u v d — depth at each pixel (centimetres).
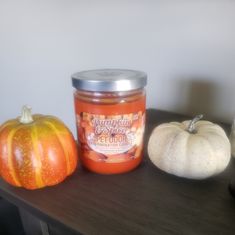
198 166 38
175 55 61
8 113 105
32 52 87
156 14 61
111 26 68
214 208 35
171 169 40
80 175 42
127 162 41
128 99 38
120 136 39
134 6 63
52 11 77
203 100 61
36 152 36
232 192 37
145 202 36
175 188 39
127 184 40
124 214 34
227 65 56
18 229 56
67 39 77
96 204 36
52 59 83
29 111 39
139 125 40
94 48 73
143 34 64
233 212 34
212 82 58
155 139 42
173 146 39
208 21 55
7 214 55
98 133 39
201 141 39
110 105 37
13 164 37
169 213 34
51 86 87
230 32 53
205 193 38
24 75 93
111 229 31
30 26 84
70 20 75
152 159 42
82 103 39
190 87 62
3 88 102
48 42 82
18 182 38
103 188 39
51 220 34
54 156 38
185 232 31
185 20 57
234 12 52
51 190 39
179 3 57
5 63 97
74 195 37
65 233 35
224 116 59
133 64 68
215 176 41
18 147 36
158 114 64
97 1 68
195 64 59
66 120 88
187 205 35
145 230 31
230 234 30
